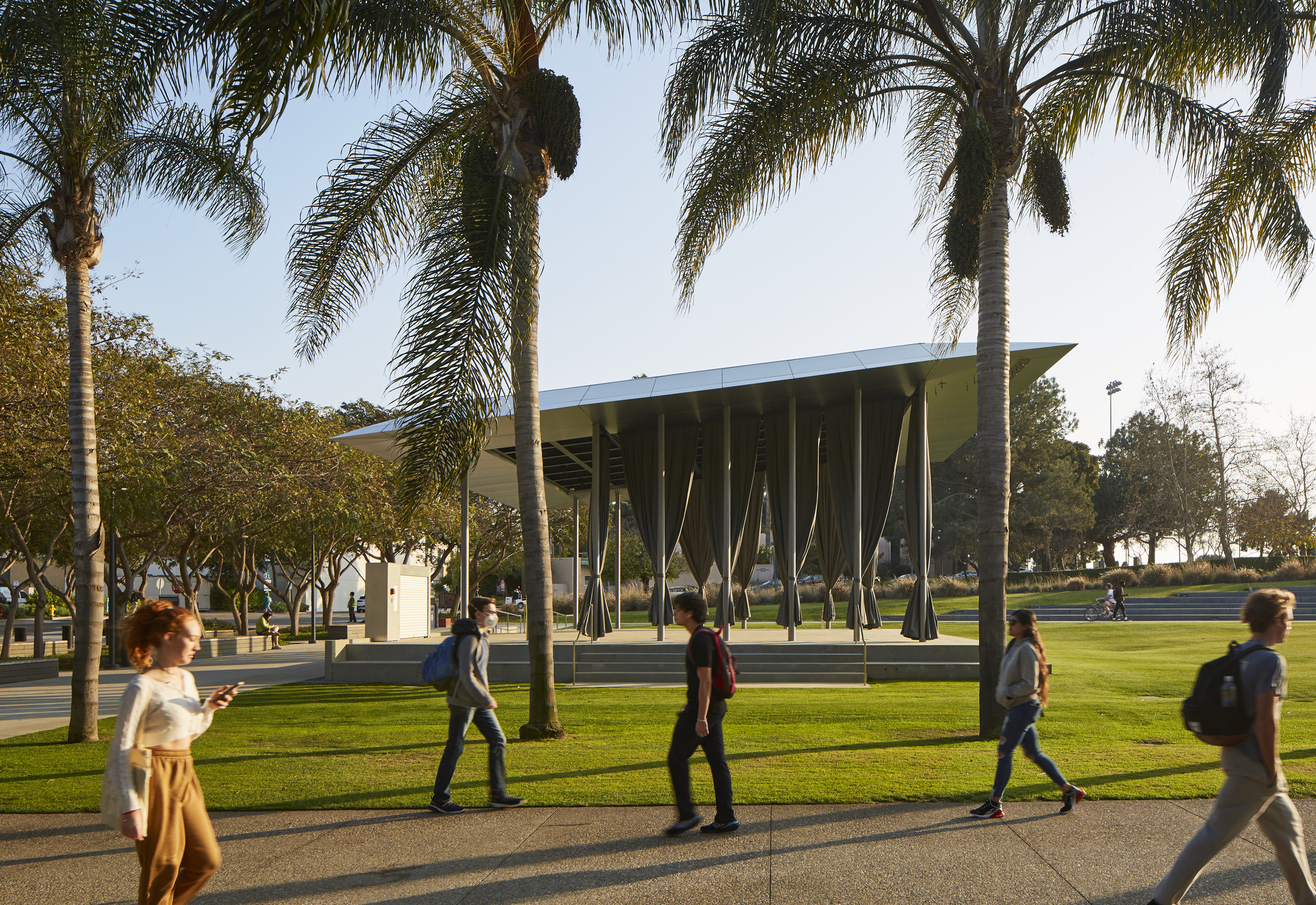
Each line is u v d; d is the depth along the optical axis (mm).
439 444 8508
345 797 7660
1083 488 64625
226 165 6914
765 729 10977
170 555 32594
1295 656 19656
